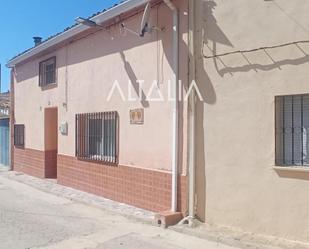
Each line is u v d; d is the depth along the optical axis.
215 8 8.07
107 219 9.25
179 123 8.77
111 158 11.23
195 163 8.39
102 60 11.63
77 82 13.04
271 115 7.20
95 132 12.09
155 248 7.08
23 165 17.98
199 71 8.34
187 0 8.56
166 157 9.19
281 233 7.04
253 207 7.43
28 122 17.39
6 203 11.24
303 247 6.63
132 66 10.33
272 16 7.20
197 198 8.36
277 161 7.19
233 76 7.75
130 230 8.27
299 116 7.07
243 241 7.12
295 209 6.88
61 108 14.15
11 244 7.27
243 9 7.61
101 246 7.21
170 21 9.08
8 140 21.22
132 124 10.34
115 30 11.02
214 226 7.99
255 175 7.41
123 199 10.70
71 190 12.98
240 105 7.64
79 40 12.88
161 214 8.50
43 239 7.60
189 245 7.22
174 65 8.84
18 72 18.39
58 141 14.32
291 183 6.93
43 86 15.66
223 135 7.91
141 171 9.97
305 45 6.79
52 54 14.81
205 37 8.23
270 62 7.22
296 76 6.90
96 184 11.99
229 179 7.80
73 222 8.97
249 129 7.50
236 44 7.71
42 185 14.23
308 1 6.75
